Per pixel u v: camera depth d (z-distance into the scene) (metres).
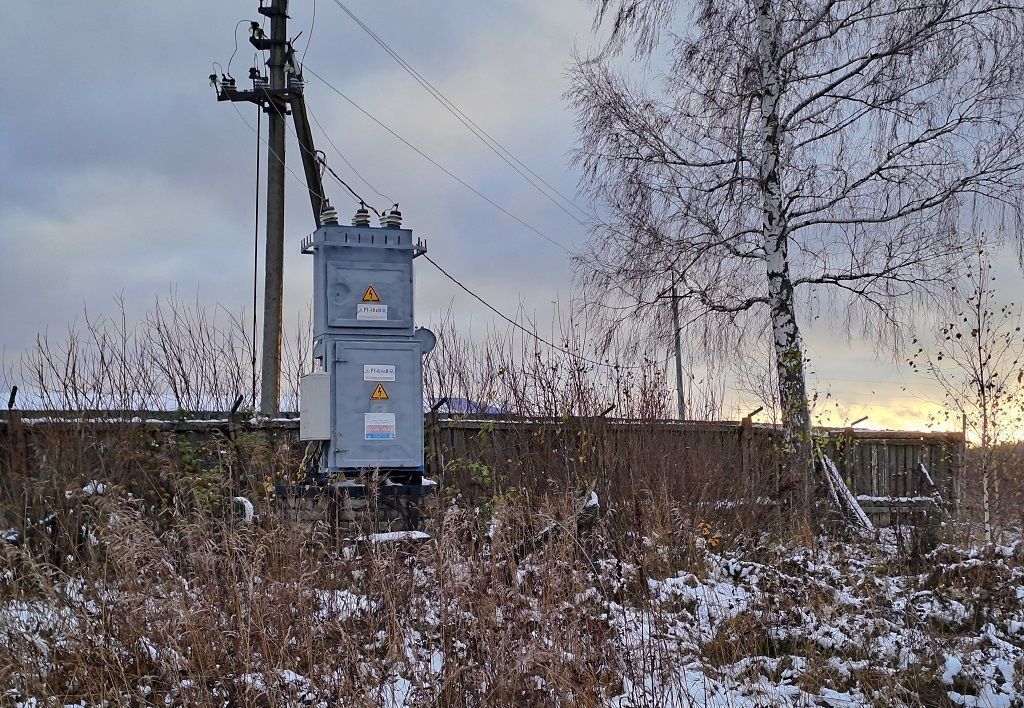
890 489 14.93
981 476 12.25
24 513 8.52
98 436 10.34
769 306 13.27
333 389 9.48
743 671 6.41
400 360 9.66
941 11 12.46
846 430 13.52
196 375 12.28
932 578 8.76
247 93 14.23
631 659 6.04
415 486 9.20
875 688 6.32
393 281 9.70
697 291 13.54
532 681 5.42
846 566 9.01
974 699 6.20
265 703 5.28
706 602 7.50
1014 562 9.34
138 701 5.27
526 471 11.38
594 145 13.76
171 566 6.05
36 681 5.42
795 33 13.02
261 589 5.88
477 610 5.70
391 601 5.86
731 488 10.91
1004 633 7.38
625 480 10.48
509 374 12.55
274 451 10.28
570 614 5.87
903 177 12.79
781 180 13.32
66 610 6.18
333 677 5.42
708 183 13.59
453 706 5.32
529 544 7.07
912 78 12.61
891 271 12.89
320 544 6.96
